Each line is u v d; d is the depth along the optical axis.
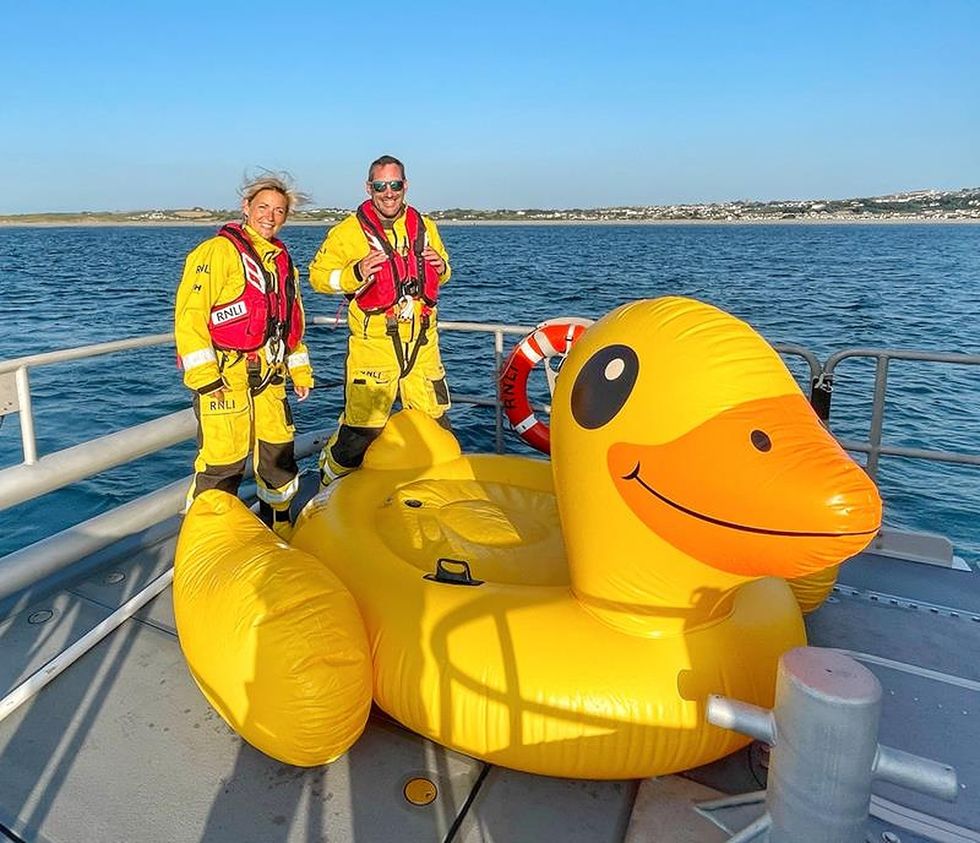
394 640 2.59
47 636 3.34
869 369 13.98
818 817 1.81
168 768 2.55
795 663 1.83
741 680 2.42
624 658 2.38
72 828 2.32
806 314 22.33
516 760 2.41
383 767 2.54
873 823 2.36
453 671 2.45
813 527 2.04
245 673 2.39
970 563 4.12
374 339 4.47
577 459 2.46
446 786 2.47
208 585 2.63
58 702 2.88
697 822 2.32
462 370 13.06
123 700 2.90
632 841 2.25
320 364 14.08
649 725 2.32
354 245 4.36
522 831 2.30
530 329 5.25
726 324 2.39
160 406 11.27
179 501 4.53
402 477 3.86
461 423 10.07
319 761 2.46
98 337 17.89
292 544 3.47
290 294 4.10
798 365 14.43
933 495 8.45
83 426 10.34
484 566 3.05
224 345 3.86
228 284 3.78
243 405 4.02
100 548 4.03
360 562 2.94
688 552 2.26
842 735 1.73
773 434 2.16
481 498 3.76
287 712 2.32
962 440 10.03
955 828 2.35
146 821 2.34
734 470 2.13
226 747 2.65
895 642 3.35
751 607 2.62
